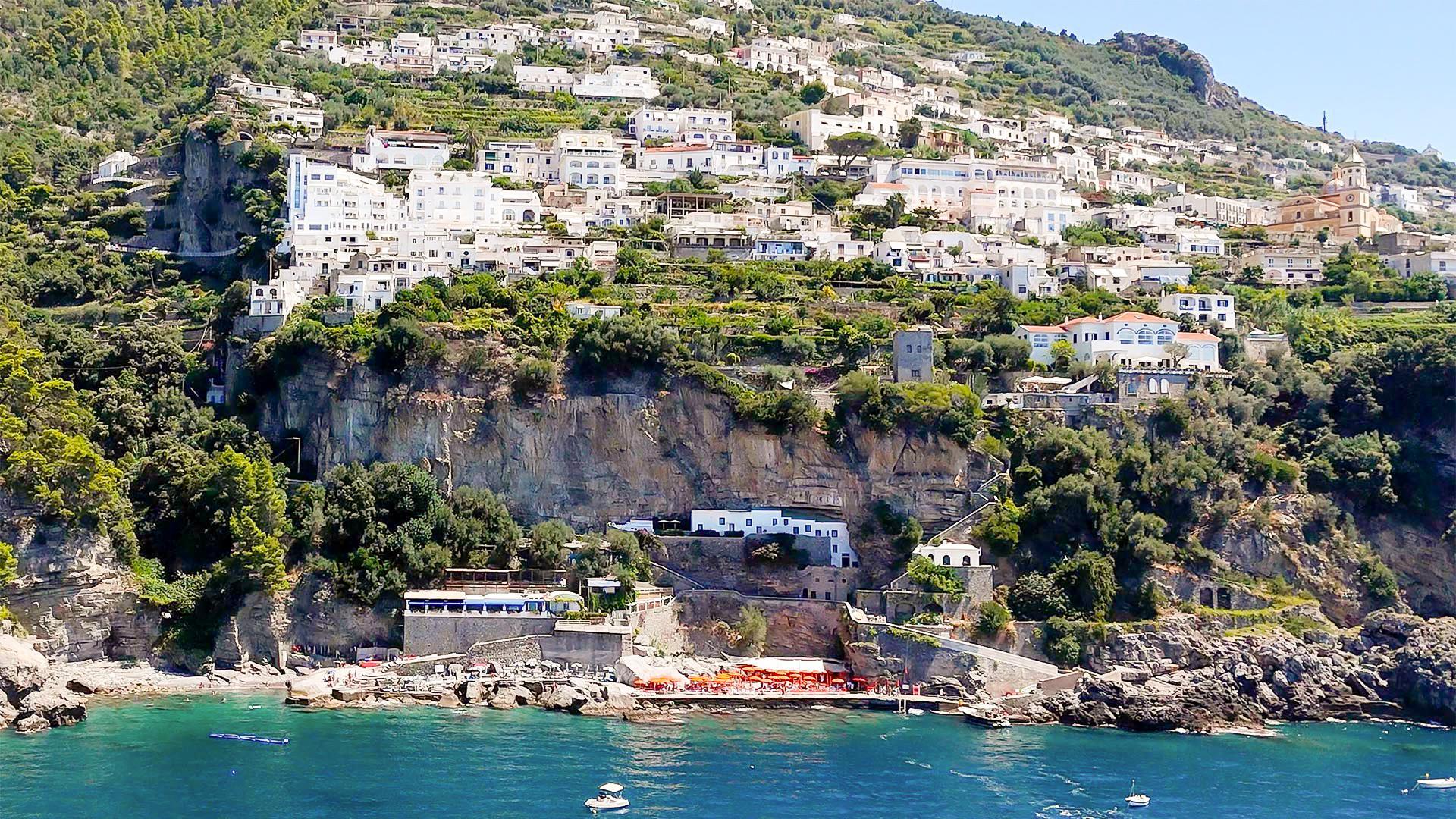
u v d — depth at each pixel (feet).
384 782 515.50
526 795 505.66
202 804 485.15
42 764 528.22
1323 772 579.48
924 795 524.93
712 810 497.05
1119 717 654.94
